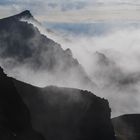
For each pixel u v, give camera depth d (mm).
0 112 109812
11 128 108250
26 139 110062
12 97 120688
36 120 159750
